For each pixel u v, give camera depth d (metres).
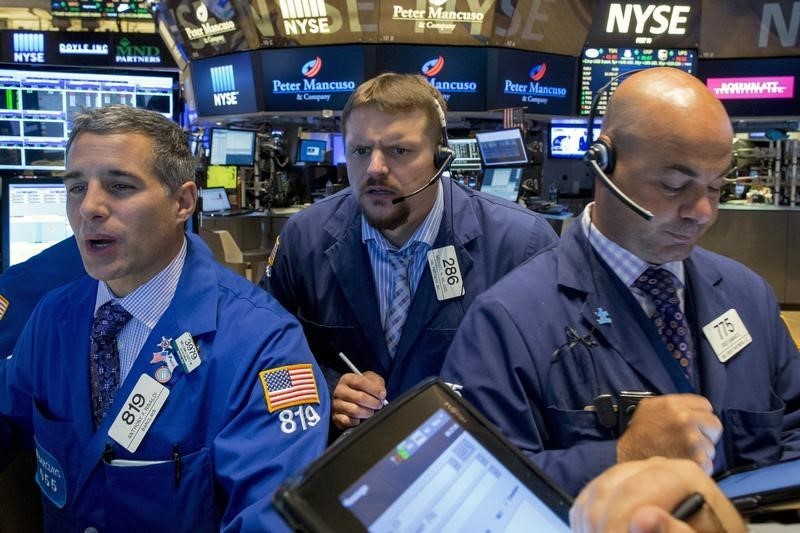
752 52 6.69
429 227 1.58
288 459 0.98
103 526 1.05
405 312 1.61
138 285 1.11
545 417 0.97
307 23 6.19
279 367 1.07
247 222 5.76
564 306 1.00
